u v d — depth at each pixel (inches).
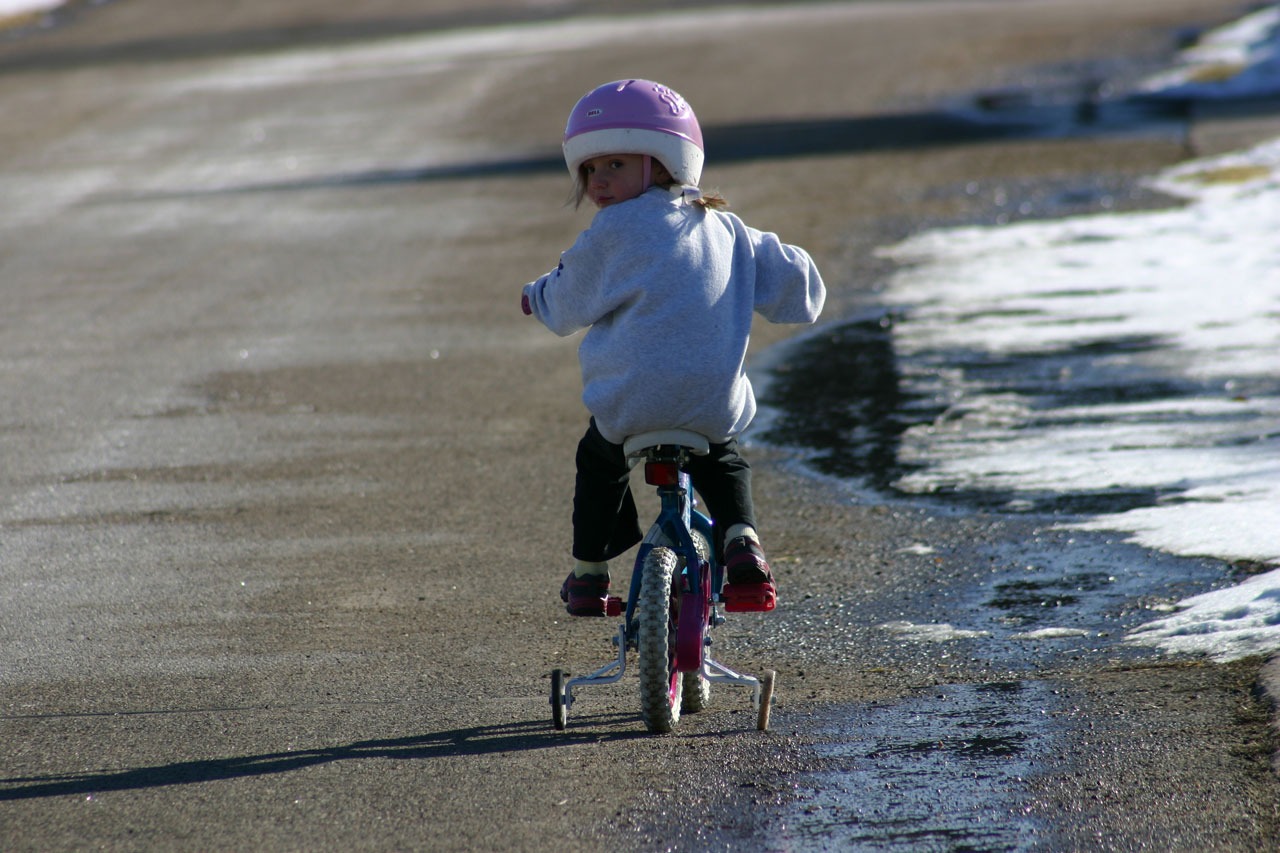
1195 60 3577.8
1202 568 858.8
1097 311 1561.3
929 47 4192.9
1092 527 954.7
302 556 989.2
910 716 676.1
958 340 1483.8
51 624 876.0
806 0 5940.0
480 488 1128.2
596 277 631.8
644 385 620.1
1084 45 4015.8
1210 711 646.5
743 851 538.9
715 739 656.4
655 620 631.2
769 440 1210.6
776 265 642.2
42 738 697.0
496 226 2306.8
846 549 957.2
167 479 1178.6
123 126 3673.7
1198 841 528.4
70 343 1696.6
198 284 2009.1
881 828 552.1
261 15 6437.0
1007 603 842.2
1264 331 1427.2
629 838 553.9
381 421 1326.3
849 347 1488.7
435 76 4207.7
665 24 5305.1
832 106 3304.6
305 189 2755.9
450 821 577.3
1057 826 546.3
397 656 805.2
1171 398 1235.9
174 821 590.9
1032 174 2386.8
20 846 573.6
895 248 1952.5
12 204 2768.2
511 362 1525.6
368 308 1807.3
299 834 572.7
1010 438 1167.0
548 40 4975.4
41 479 1190.9
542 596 900.6
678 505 659.4
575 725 689.0
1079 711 664.4
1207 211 2022.6
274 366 1545.3
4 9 6894.7
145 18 6520.7
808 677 751.1
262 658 807.1
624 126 612.4
